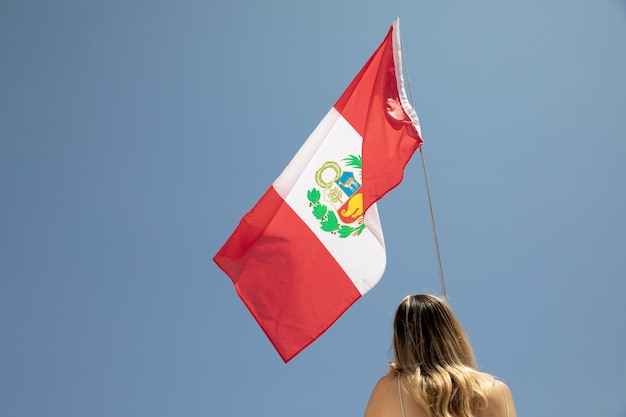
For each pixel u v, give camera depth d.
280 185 3.54
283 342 3.43
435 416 2.19
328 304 3.47
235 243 3.48
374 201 3.46
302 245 3.50
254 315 3.44
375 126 3.55
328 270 3.49
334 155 3.61
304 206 3.54
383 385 2.33
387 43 3.66
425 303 2.38
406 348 2.34
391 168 3.48
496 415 2.23
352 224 3.52
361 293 3.46
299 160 3.59
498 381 2.29
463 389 2.21
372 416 2.32
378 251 3.49
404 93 3.56
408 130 3.50
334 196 3.56
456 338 2.35
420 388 2.22
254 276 3.48
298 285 3.47
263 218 3.50
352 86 3.68
